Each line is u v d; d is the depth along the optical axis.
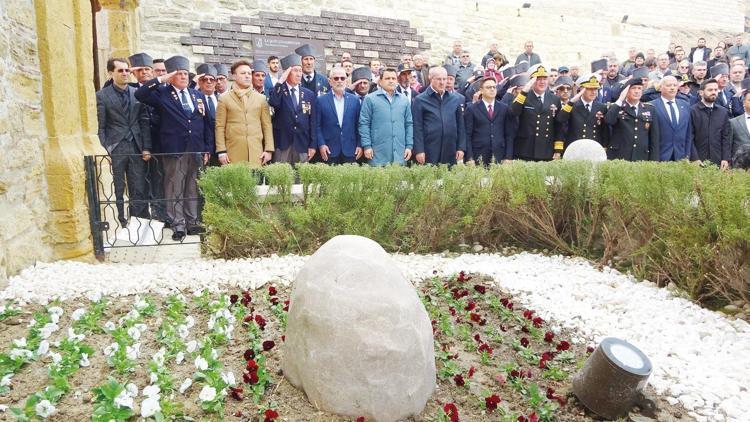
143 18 10.77
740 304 4.37
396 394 2.52
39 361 3.04
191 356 3.14
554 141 8.29
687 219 4.53
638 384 2.82
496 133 7.98
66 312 3.81
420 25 14.65
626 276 5.08
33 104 4.95
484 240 6.09
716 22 25.38
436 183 5.77
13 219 4.41
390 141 7.45
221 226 5.34
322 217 5.46
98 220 5.64
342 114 7.58
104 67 9.62
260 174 5.79
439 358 3.25
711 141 8.46
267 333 3.51
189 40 11.12
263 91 8.12
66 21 5.56
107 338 3.41
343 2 13.40
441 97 7.65
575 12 20.72
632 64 13.49
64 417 2.49
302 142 7.43
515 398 3.00
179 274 4.70
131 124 6.87
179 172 6.71
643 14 23.91
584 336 3.83
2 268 4.16
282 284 4.54
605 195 5.38
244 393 2.70
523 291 4.55
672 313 4.19
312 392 2.58
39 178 5.03
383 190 5.60
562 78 8.90
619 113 8.09
